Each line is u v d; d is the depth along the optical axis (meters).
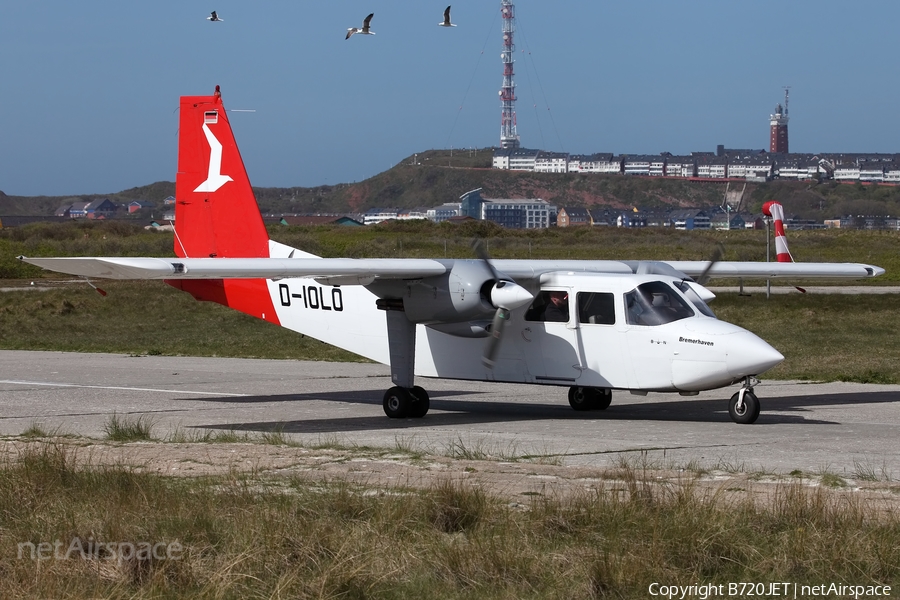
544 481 35.56
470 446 44.84
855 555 25.78
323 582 24.56
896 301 133.25
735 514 28.91
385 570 25.61
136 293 152.62
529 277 55.66
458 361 58.62
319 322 62.31
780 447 44.03
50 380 72.38
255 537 27.80
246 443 45.59
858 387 67.62
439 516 29.55
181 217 66.25
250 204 63.81
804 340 96.81
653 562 25.62
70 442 46.28
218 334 108.31
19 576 25.89
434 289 54.09
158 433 49.62
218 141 64.69
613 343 53.75
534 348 56.34
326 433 49.66
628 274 58.50
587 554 26.20
